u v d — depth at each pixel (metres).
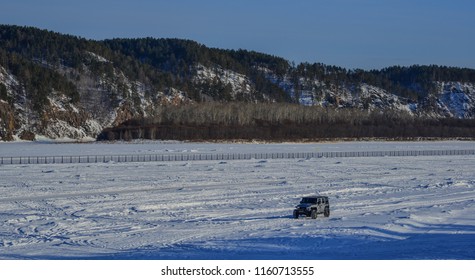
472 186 84.25
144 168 105.50
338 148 184.00
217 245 42.47
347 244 42.59
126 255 39.06
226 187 80.81
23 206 63.41
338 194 74.94
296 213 55.81
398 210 61.28
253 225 51.94
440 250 39.84
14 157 133.25
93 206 63.62
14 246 42.81
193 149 174.12
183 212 59.94
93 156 136.38
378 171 105.12
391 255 38.03
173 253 39.53
